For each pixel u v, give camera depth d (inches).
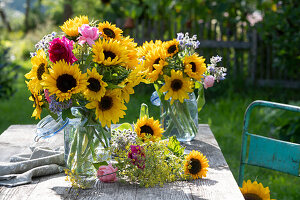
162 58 75.8
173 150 68.7
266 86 248.1
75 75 57.1
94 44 59.5
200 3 247.1
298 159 75.6
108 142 64.6
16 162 68.4
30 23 478.9
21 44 329.7
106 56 60.4
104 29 64.8
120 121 185.6
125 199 57.1
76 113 62.1
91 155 63.6
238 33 263.1
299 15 205.9
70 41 60.1
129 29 265.6
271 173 149.6
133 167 61.7
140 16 272.7
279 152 78.1
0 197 58.0
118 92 60.3
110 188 61.1
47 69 59.3
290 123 159.0
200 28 250.8
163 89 75.5
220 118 197.3
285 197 131.0
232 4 244.2
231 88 226.4
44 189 60.7
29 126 97.3
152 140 70.6
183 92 75.7
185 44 76.1
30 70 64.7
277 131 166.1
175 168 65.4
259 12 237.8
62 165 69.0
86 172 64.1
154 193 59.1
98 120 62.3
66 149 64.7
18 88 247.9
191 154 64.8
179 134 82.2
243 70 253.9
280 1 219.0
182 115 81.7
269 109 192.1
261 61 250.5
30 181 63.4
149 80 77.9
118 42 61.7
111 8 285.1
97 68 60.8
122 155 63.4
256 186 78.1
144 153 62.4
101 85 58.3
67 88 56.9
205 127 96.7
